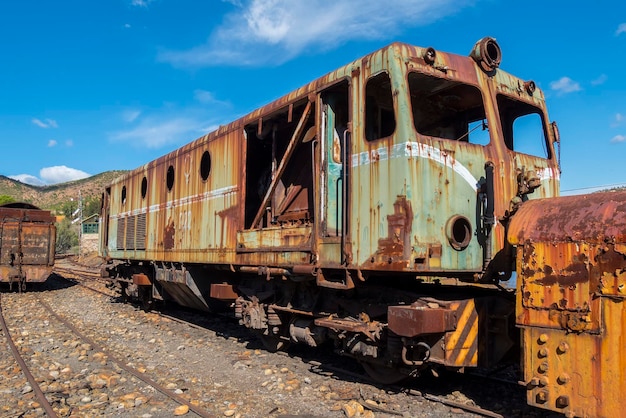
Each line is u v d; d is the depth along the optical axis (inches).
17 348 346.3
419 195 207.9
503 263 227.1
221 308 410.9
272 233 293.3
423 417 205.0
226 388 252.5
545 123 280.1
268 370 279.9
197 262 382.6
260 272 300.4
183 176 423.5
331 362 297.9
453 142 223.9
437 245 209.5
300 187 307.9
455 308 208.5
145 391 247.3
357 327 232.5
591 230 164.7
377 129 250.1
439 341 209.0
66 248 2073.1
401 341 216.8
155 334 404.2
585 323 162.6
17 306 578.2
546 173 270.8
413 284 265.3
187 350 342.0
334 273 252.5
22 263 743.7
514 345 217.3
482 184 228.1
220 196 356.2
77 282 878.4
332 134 263.1
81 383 261.4
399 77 214.8
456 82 237.9
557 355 169.8
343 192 241.8
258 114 317.1
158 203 474.6
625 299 154.2
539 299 175.5
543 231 178.1
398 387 239.5
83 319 482.0
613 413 155.3
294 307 296.8
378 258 216.7
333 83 252.4
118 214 605.3
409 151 208.5
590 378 161.0
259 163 361.4
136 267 549.3
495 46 252.5
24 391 246.4
